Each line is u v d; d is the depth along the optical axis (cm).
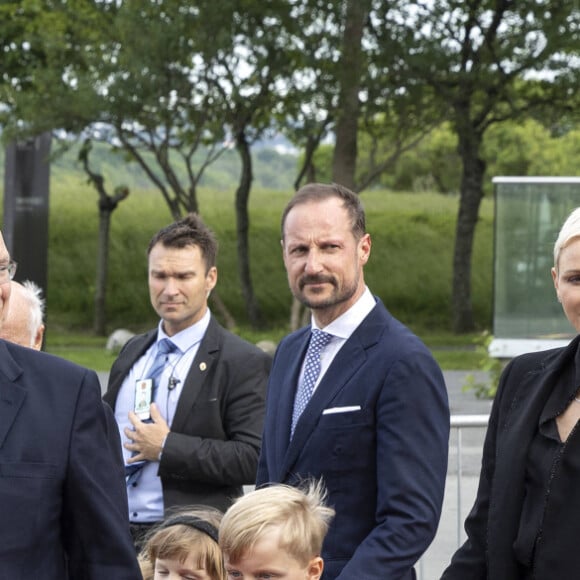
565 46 2375
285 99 2330
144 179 9569
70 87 2272
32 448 285
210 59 2159
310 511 344
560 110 2631
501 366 1549
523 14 2403
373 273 3600
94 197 4019
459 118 2545
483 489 352
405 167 5044
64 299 3347
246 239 2984
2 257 288
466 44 2475
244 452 478
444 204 4216
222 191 4359
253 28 2188
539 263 1716
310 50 2159
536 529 315
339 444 379
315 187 398
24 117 2173
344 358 387
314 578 349
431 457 367
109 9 2334
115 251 3588
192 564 401
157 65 2184
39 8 2530
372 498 377
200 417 486
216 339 500
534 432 326
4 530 277
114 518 292
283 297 3428
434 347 2664
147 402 493
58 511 289
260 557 334
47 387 294
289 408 401
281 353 419
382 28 2277
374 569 355
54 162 2259
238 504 345
